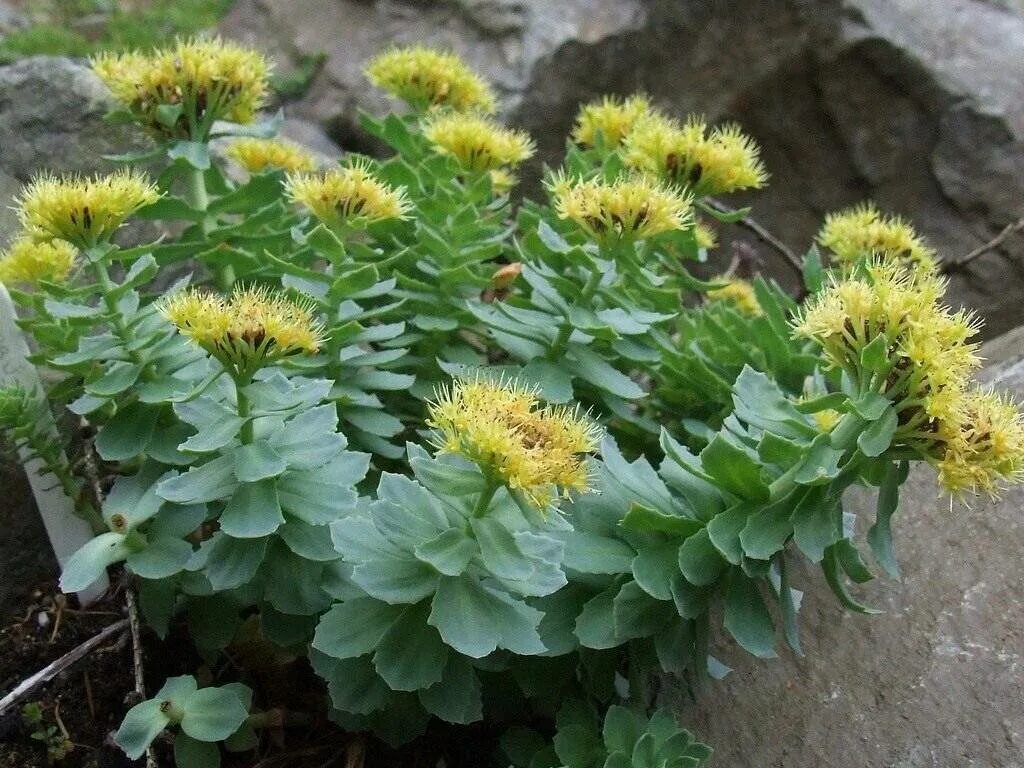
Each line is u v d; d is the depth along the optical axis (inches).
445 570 7.2
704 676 8.9
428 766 9.4
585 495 9.1
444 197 11.6
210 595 9.2
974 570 11.1
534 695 9.0
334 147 21.2
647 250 11.7
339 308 10.1
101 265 9.3
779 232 22.3
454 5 21.6
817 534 8.1
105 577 10.6
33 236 10.1
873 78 20.8
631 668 9.2
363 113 13.2
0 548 10.4
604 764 8.0
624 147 13.6
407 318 11.6
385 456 10.5
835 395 7.8
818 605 11.1
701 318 12.3
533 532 8.0
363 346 13.0
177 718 8.1
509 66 20.6
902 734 9.8
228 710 8.1
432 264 11.6
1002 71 20.2
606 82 21.4
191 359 9.5
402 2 22.5
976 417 7.6
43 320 10.2
